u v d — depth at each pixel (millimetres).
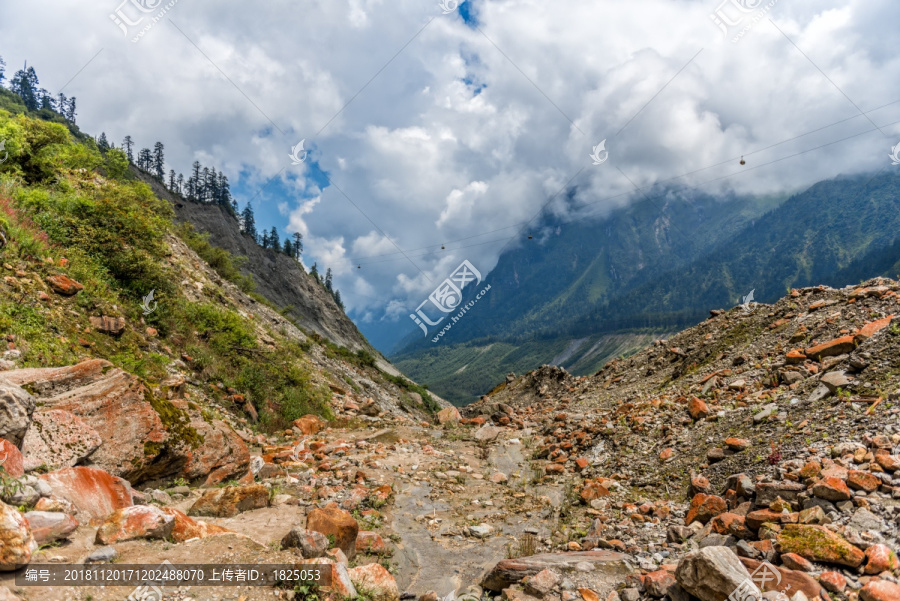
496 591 6227
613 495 9523
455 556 7480
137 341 14422
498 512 9469
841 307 15125
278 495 8688
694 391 14531
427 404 48312
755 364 14328
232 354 19156
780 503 6141
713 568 4699
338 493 9391
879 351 9227
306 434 16484
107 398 7496
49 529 4480
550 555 6773
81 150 23062
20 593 3645
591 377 27047
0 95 101750
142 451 7520
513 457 14086
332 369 34312
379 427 18406
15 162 18703
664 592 5320
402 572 6852
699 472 9125
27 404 5590
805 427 8375
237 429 14406
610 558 6480
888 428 7023
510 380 35594
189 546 5031
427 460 13234
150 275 17484
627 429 12914
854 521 5426
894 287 14703
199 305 20422
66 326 11945
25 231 13852
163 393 10789
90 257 15906
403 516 9062
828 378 9281
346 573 5121
